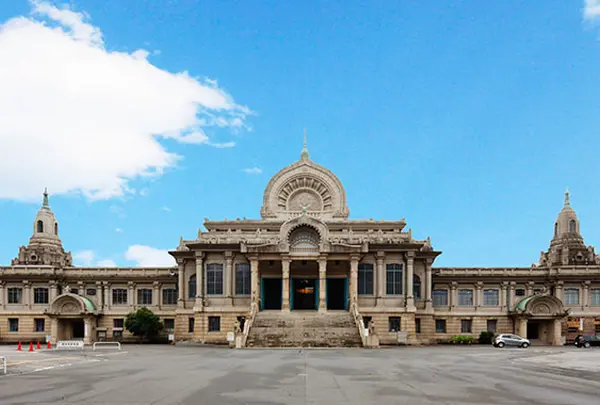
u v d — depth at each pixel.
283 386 30.66
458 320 90.88
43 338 92.19
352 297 82.69
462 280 92.12
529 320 88.69
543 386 31.91
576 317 90.31
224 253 86.81
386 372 38.34
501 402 26.05
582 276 91.38
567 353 61.88
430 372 38.59
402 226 96.69
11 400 26.08
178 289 89.44
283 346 68.88
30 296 93.94
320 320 77.12
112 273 95.25
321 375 36.16
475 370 40.47
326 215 97.06
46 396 27.23
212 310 84.94
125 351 63.06
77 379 34.12
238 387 30.28
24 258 103.69
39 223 106.31
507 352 63.25
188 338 86.38
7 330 92.81
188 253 88.88
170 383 32.03
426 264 88.50
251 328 74.12
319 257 83.38
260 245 84.00
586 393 29.48
